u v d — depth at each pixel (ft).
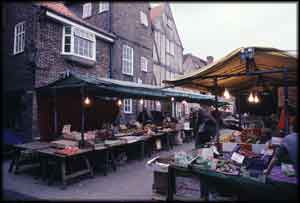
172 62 63.41
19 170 20.61
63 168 16.34
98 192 15.15
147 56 49.85
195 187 12.13
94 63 35.17
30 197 14.11
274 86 27.04
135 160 25.54
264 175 10.19
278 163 11.74
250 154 13.85
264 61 14.15
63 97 28.96
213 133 20.38
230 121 48.39
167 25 61.87
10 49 29.73
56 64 29.32
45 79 27.66
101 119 34.91
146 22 50.29
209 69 14.69
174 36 65.67
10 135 25.64
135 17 46.47
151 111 45.55
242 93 32.91
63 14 29.58
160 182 13.30
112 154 21.24
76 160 20.29
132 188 15.98
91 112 33.24
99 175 19.40
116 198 14.03
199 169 11.76
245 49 12.50
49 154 17.03
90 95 30.83
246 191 11.32
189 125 38.73
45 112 27.14
